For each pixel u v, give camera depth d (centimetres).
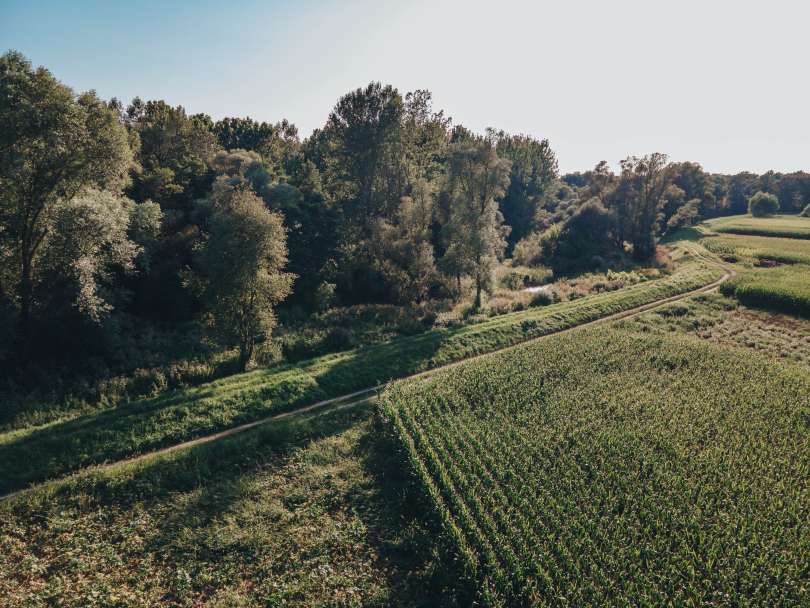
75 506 2353
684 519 2178
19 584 1886
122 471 2566
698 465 2595
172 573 2017
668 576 1886
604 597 1820
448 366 4288
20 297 3741
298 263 6088
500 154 12481
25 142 3197
